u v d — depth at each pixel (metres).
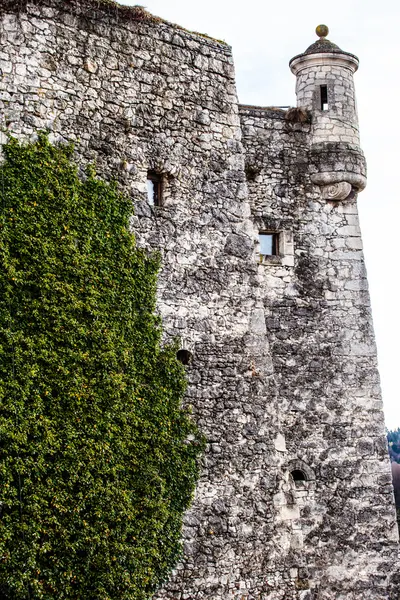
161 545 16.89
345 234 22.20
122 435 16.48
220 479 18.00
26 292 15.72
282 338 21.09
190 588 17.27
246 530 18.16
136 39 18.42
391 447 68.81
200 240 18.62
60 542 15.41
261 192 21.59
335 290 21.83
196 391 18.03
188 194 18.66
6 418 15.11
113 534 16.06
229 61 19.78
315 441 20.92
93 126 17.47
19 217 15.88
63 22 17.39
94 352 16.30
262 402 18.83
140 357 17.11
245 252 19.20
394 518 21.22
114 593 15.98
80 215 16.70
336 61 22.66
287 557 18.64
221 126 19.41
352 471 21.09
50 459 15.49
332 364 21.44
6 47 16.61
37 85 16.81
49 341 15.79
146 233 17.84
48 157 16.53
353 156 22.22
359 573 20.62
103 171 17.41
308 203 22.00
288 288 21.39
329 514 20.67
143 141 18.16
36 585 15.03
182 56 19.06
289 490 20.02
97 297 16.53
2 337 15.30
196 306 18.31
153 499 16.72
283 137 22.03
